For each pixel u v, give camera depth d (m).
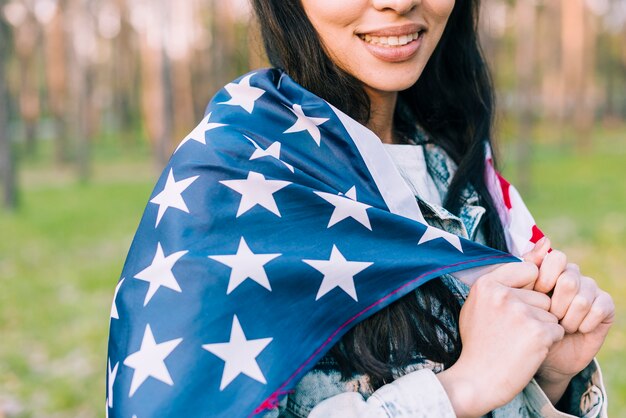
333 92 1.24
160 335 1.03
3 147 13.64
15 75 36.56
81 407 4.61
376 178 1.19
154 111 20.22
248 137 1.17
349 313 1.09
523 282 1.16
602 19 38.91
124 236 10.90
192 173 1.14
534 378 1.29
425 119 1.49
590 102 25.34
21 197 16.06
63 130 24.98
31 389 4.85
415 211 1.21
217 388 1.01
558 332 1.10
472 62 1.49
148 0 18.73
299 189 1.12
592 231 9.78
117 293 1.12
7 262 9.04
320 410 1.05
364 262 1.11
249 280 1.06
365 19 1.19
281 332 1.05
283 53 1.26
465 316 1.14
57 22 25.73
